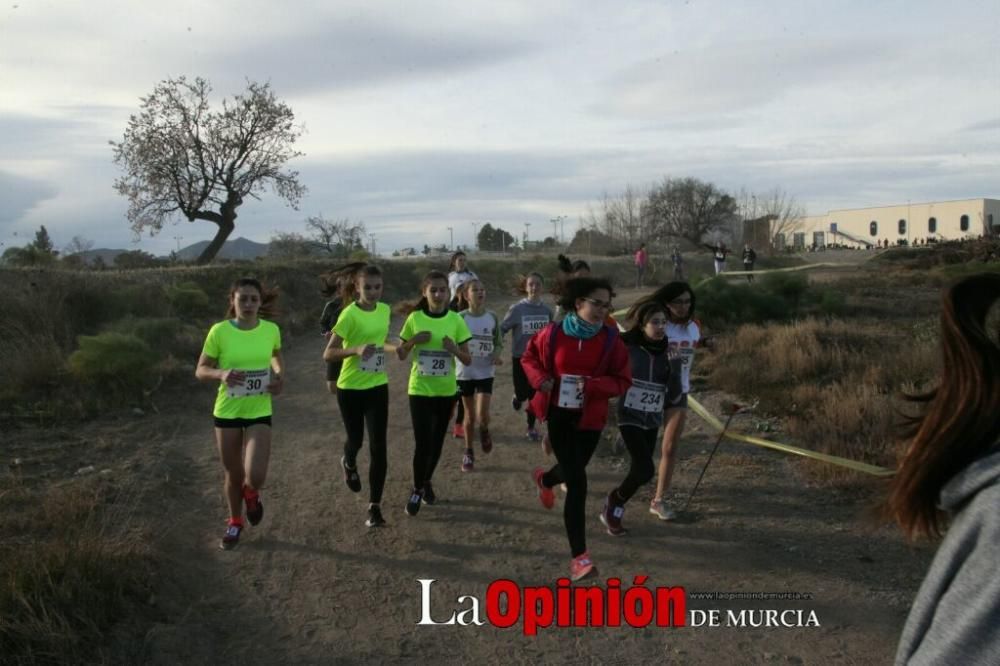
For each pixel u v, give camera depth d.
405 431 9.09
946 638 1.49
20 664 3.92
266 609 4.88
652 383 5.74
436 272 6.36
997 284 1.70
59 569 4.54
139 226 27.70
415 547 5.77
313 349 14.57
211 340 5.41
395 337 16.20
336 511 6.47
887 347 11.06
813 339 11.36
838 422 7.86
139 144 27.28
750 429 8.40
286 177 29.44
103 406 9.05
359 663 4.34
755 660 4.31
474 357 7.52
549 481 5.82
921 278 23.45
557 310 8.48
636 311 5.78
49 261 17.20
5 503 5.98
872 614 4.72
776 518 6.16
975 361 1.63
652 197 56.53
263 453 5.38
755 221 56.19
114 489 6.52
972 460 1.62
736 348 11.73
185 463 7.55
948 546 1.58
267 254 31.98
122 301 13.41
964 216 69.06
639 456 5.71
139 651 4.28
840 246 76.81
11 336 10.54
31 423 8.36
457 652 4.45
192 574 5.25
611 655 4.40
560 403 5.14
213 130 28.25
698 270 38.19
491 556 5.63
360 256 23.62
